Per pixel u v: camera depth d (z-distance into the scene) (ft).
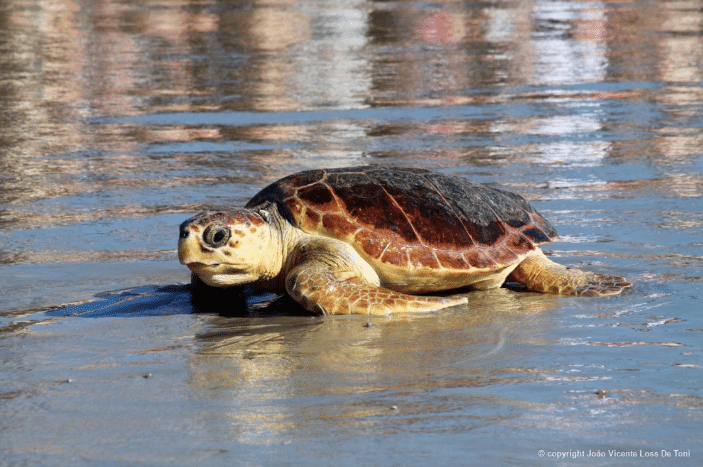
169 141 160.76
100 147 156.25
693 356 61.36
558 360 61.11
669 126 167.84
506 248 83.66
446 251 80.74
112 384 57.57
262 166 139.95
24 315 75.25
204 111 189.88
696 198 115.14
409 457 45.85
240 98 204.74
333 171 86.63
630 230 101.19
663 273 85.35
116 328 71.46
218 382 57.67
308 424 50.24
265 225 79.77
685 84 217.15
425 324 71.46
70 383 57.82
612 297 78.28
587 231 101.35
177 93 212.84
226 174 134.72
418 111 187.42
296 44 302.04
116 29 346.13
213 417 51.49
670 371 58.34
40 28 347.15
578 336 66.85
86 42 308.60
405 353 63.46
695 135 159.12
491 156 145.38
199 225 77.05
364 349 64.69
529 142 156.15
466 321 72.23
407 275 80.18
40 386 57.31
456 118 179.73
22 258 93.30
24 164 143.33
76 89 218.38
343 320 73.26
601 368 59.21
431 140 158.71
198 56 273.75
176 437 48.67
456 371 59.16
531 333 68.03
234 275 79.51
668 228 101.55
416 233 80.74
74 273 88.28
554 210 110.93
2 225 106.83
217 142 159.22
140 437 48.73
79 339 68.33
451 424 50.01
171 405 53.52
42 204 117.60
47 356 63.93
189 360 62.64
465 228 82.89
